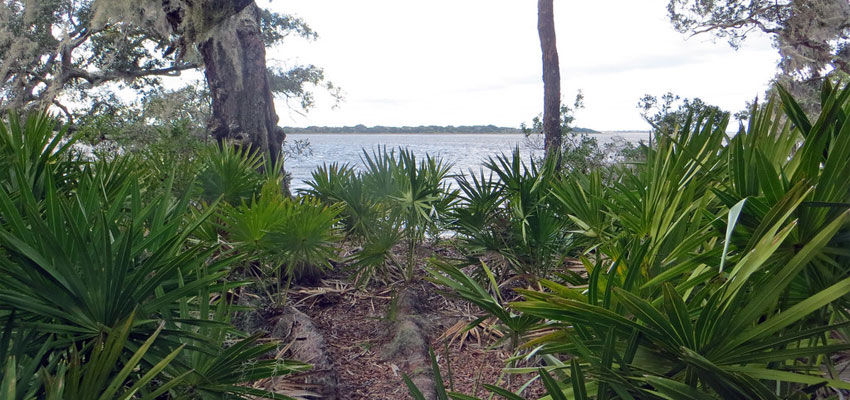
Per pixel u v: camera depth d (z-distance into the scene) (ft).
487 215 14.23
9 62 38.47
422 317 13.26
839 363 5.16
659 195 5.36
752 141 4.86
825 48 37.83
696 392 3.49
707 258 4.08
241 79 22.24
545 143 31.27
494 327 6.86
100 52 46.75
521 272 12.96
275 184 15.72
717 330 3.57
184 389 5.64
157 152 19.36
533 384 9.87
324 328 13.07
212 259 11.62
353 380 10.63
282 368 6.30
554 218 12.67
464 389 10.07
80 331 4.87
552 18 31.53
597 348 4.04
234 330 6.38
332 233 15.16
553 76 31.55
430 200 14.46
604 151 29.32
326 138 590.55
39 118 9.19
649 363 3.94
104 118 26.55
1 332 4.78
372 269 15.46
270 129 23.97
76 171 9.49
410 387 5.19
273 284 15.49
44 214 7.04
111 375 4.99
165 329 5.45
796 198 3.49
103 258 5.00
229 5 20.65
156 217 6.46
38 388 4.53
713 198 5.44
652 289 4.56
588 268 5.09
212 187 15.20
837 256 3.99
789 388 4.32
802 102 33.01
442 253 18.84
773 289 3.46
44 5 40.09
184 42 22.80
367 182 15.51
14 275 4.66
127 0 22.81
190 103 36.60
